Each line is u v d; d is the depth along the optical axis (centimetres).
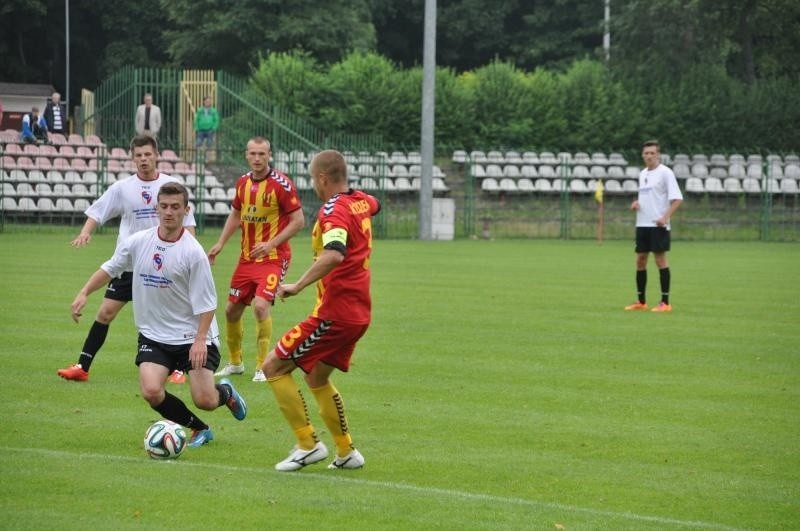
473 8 15250
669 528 1511
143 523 1481
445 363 2856
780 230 9538
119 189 2567
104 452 1877
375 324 3553
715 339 3341
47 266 5200
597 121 10219
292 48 12338
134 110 8994
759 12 11362
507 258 6544
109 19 14462
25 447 1897
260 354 2602
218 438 2011
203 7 12431
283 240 2577
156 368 1892
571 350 3098
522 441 2027
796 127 10688
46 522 1476
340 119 9656
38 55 15100
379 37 15750
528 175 9281
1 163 7756
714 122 10475
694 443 2030
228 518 1511
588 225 9169
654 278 5388
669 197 3991
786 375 2752
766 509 1617
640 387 2578
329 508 1569
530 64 15312
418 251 7044
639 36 10850
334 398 1791
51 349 2930
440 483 1725
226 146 8762
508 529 1484
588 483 1744
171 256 1884
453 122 10012
